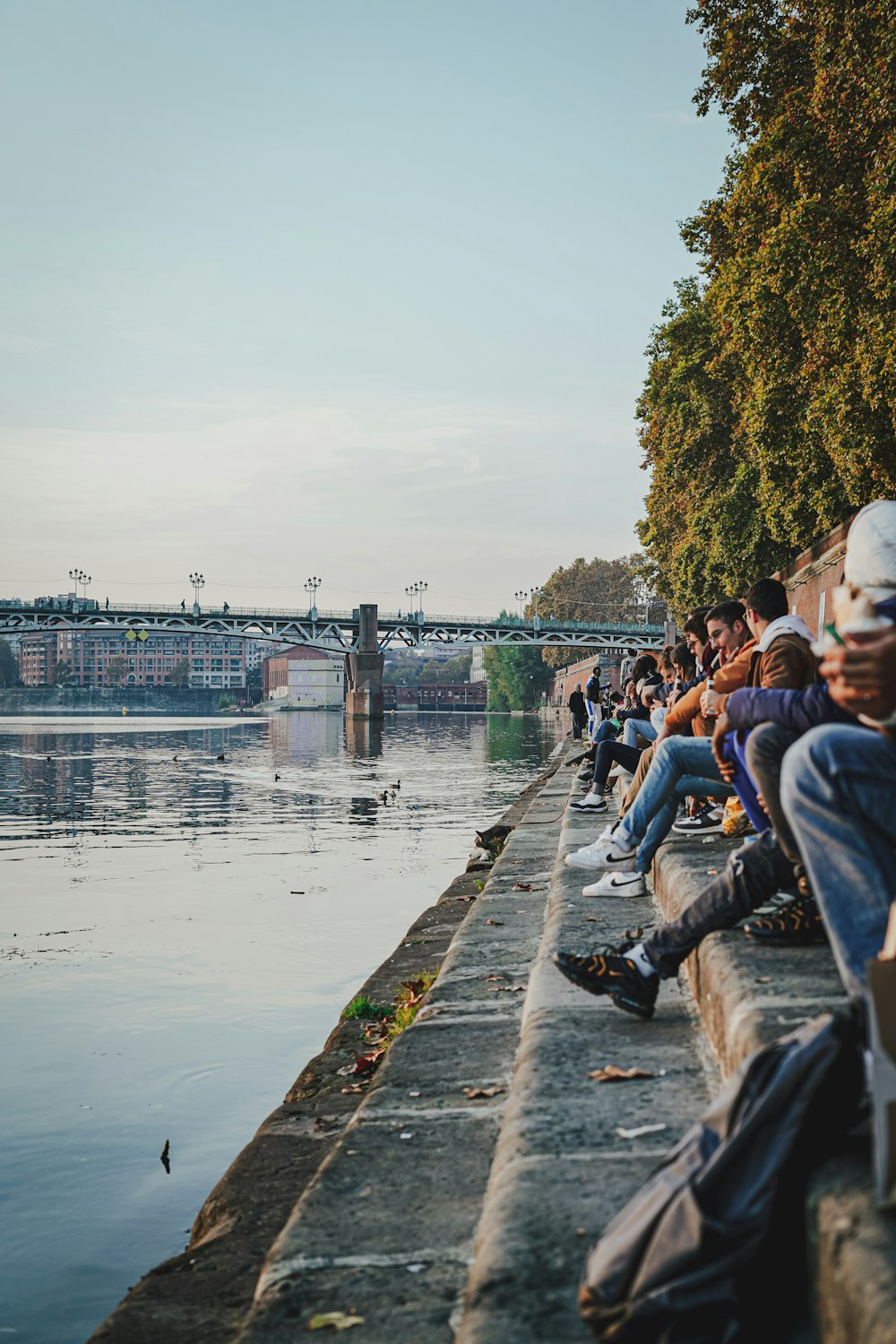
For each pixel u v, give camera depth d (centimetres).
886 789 256
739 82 2750
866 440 2441
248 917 1534
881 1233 189
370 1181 384
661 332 4716
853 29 2183
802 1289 222
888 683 249
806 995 356
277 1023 987
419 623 13362
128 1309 359
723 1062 386
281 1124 562
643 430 5444
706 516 4556
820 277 2453
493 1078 483
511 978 666
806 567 3700
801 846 266
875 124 2206
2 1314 486
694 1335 219
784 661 531
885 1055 196
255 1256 400
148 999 1080
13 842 2450
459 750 6894
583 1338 236
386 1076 496
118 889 1798
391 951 1298
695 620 925
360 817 2958
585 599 14925
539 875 1035
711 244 3800
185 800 3522
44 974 1194
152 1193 623
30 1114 758
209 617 13188
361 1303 303
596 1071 409
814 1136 222
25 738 9131
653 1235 225
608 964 435
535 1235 285
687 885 578
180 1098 789
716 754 502
